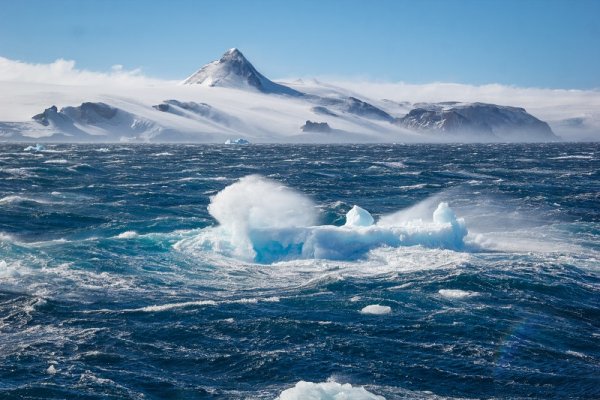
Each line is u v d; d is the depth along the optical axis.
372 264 30.94
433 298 25.64
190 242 33.66
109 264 29.94
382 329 22.31
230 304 24.84
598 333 22.31
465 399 17.66
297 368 19.42
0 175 73.94
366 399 16.56
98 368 19.23
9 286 26.25
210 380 18.70
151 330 22.11
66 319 22.98
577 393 18.05
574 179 79.50
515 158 140.62
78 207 48.34
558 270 29.72
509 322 23.02
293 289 27.05
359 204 54.59
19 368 19.06
